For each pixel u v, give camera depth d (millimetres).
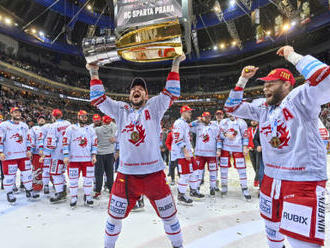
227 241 2688
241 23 27609
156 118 2139
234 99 2055
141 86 2172
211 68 37438
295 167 1579
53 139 4367
